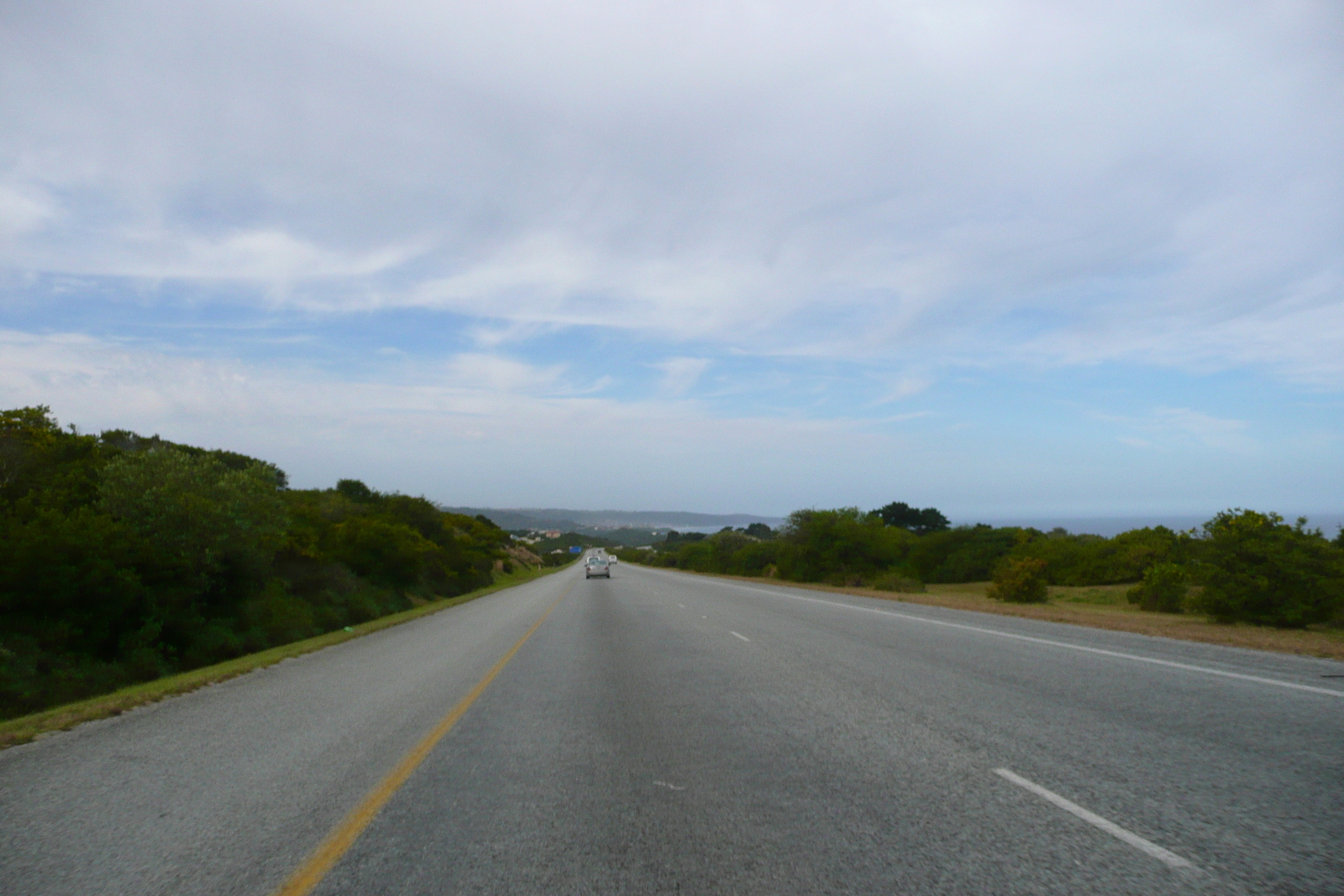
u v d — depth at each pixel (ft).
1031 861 14.07
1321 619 65.77
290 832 16.76
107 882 14.29
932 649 44.24
